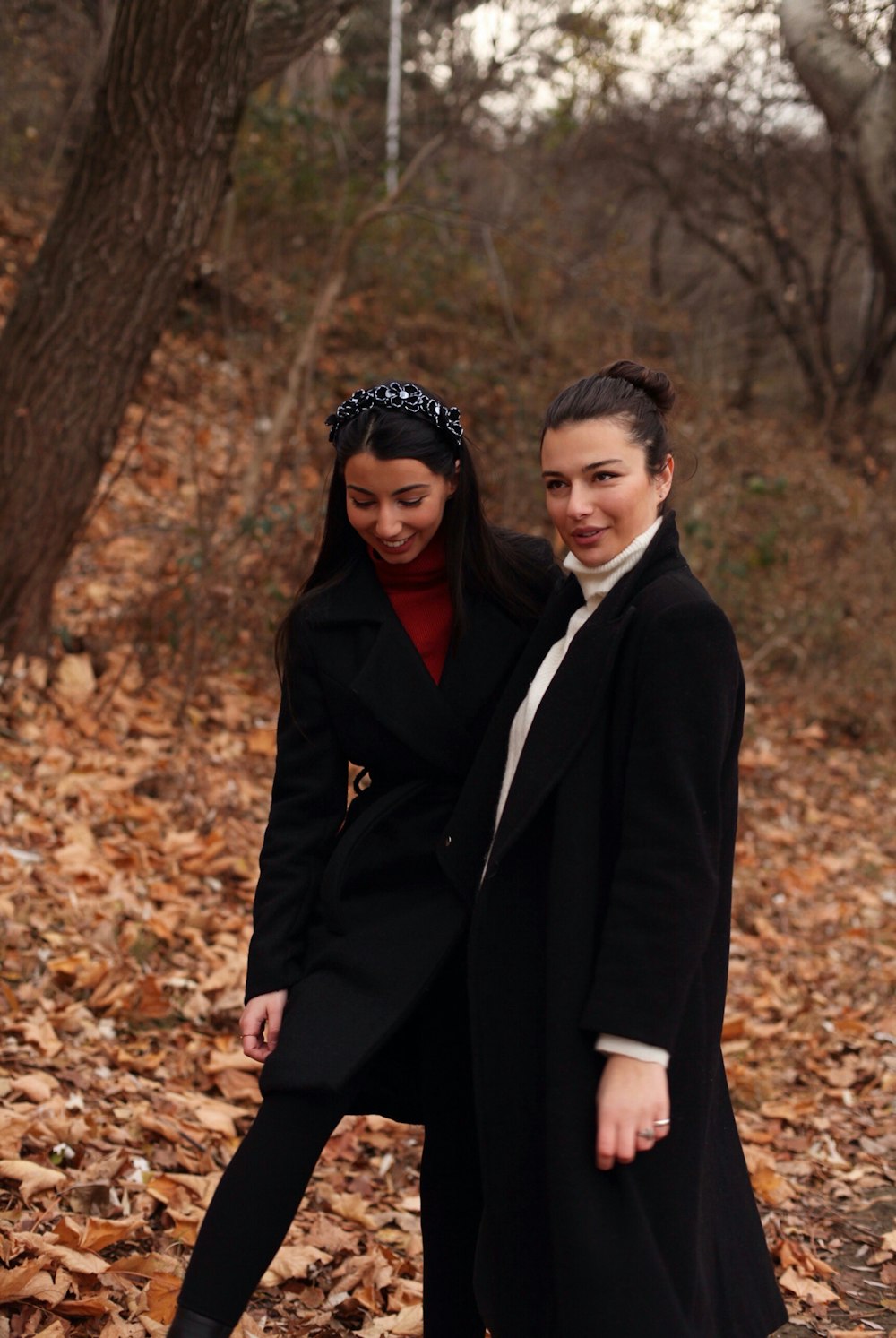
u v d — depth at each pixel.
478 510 1.96
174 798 4.68
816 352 14.20
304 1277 2.48
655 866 1.57
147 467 7.14
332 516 2.00
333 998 1.80
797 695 8.15
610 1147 1.54
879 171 6.54
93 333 4.95
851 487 9.35
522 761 1.73
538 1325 1.69
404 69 10.33
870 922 5.32
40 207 9.29
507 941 1.75
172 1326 1.62
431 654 1.98
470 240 10.54
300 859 1.95
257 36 5.14
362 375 8.26
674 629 1.64
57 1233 2.26
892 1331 2.60
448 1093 1.96
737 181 12.87
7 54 9.07
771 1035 4.18
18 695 4.90
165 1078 3.13
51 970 3.37
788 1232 2.99
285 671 2.00
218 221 9.13
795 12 6.41
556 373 8.64
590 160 12.21
